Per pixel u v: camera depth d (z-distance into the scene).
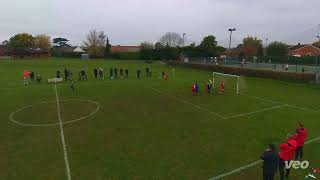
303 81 42.62
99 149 16.80
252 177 13.34
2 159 15.45
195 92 35.06
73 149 16.81
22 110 26.27
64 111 25.89
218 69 60.75
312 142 17.61
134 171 13.95
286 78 45.16
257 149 16.66
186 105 28.27
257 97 32.28
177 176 13.44
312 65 56.84
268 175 11.56
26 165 14.70
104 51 119.69
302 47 100.38
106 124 21.84
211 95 33.62
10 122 22.44
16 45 130.88
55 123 22.16
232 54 104.50
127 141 18.09
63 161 15.16
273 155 11.44
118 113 25.14
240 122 22.23
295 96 32.81
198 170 14.05
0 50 128.38
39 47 147.88
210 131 20.03
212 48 99.50
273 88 38.88
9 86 40.06
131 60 103.62
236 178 13.26
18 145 17.52
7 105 28.25
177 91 36.44
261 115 24.34
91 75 54.09
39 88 38.38
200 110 26.16
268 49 93.62
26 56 113.62
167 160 15.20
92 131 20.16
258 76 50.12
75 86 40.19
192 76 53.72
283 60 62.09
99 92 35.53
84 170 14.09
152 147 17.03
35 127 21.19
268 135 19.11
